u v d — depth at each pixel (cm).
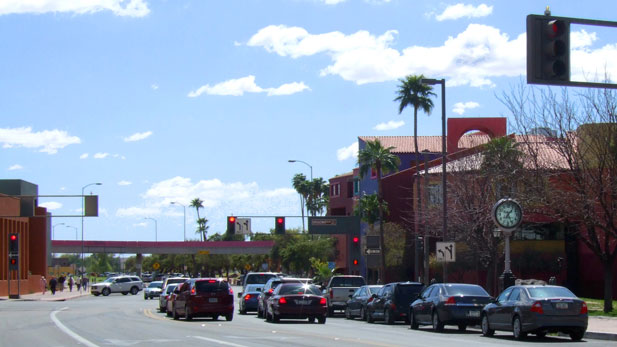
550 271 5522
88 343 2089
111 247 11975
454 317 2625
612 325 2764
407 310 3127
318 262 7794
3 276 7362
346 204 9638
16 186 8712
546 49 1390
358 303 3644
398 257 6806
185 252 12025
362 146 8769
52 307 5006
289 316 3159
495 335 2519
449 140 7025
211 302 3247
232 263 14862
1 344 2089
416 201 6003
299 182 12850
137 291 8412
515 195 3984
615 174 3722
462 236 4731
